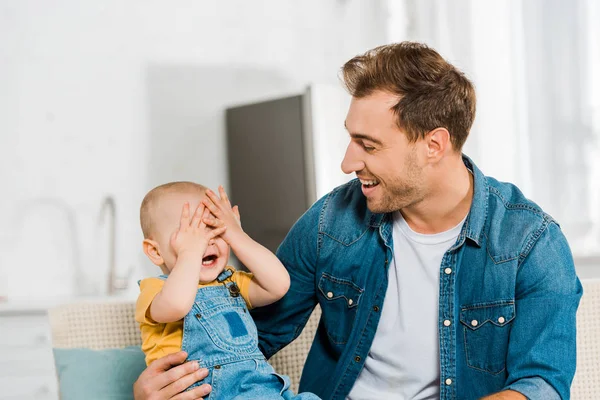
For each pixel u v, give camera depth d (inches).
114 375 73.0
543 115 157.9
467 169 68.0
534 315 62.0
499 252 63.8
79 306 76.3
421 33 166.7
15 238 154.5
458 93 62.4
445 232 65.4
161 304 58.1
